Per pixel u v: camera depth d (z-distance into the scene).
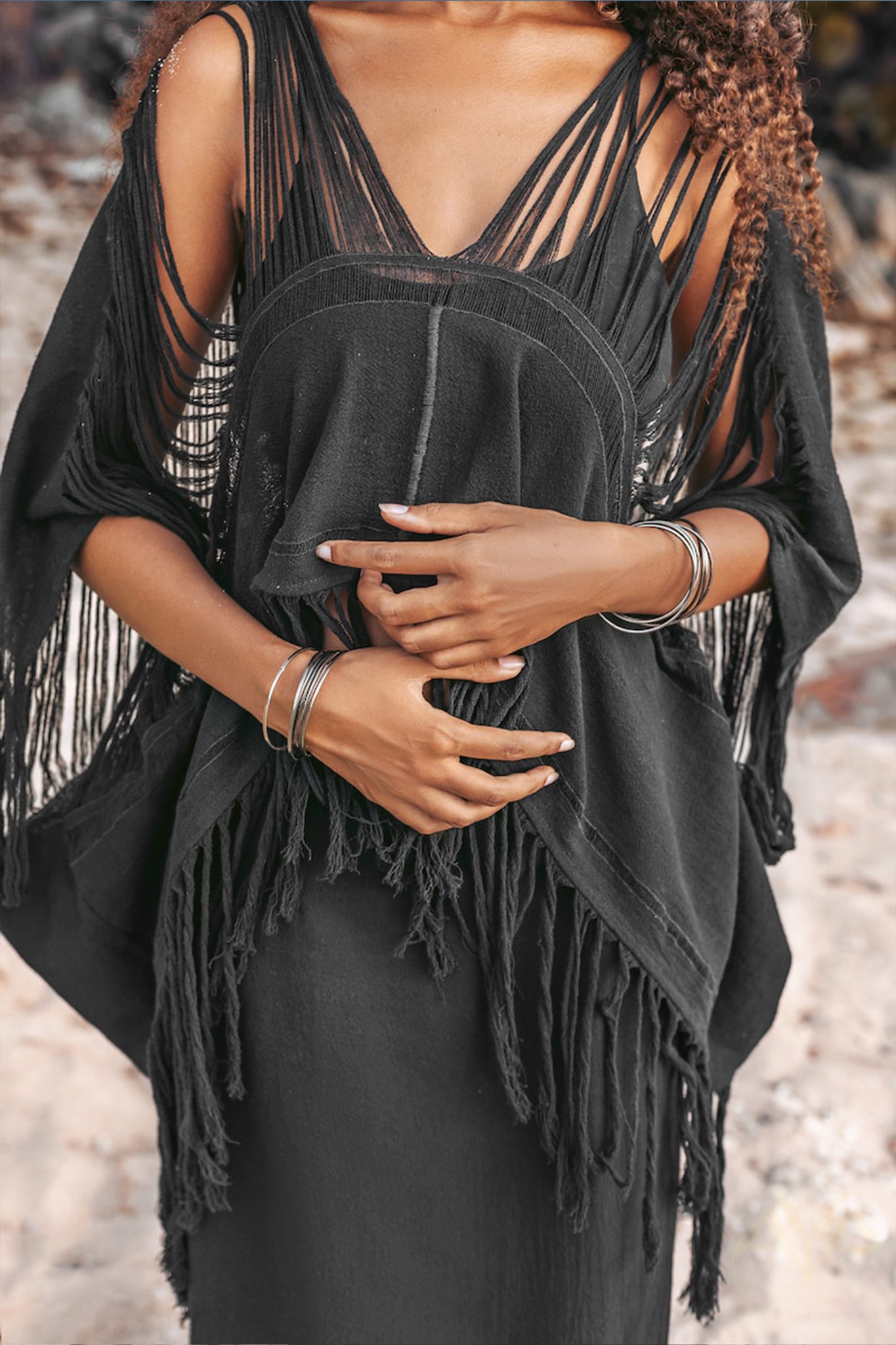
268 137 1.40
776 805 1.74
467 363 1.34
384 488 1.38
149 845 1.62
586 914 1.44
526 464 1.39
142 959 1.72
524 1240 1.51
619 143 1.41
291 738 1.37
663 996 1.47
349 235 1.37
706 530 1.48
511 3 1.42
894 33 7.34
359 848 1.42
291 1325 1.55
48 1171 2.40
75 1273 2.22
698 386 1.54
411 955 1.45
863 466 5.75
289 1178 1.50
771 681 1.67
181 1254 1.69
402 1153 1.47
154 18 1.58
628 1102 1.48
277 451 1.42
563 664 1.42
